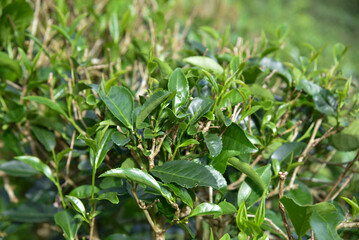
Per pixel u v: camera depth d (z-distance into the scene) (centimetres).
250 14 245
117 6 77
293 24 257
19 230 94
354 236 58
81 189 54
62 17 67
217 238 54
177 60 69
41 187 70
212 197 57
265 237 44
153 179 45
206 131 49
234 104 50
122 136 48
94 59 72
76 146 62
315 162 65
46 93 64
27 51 68
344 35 348
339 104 56
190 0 139
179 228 76
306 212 43
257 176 47
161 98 44
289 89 58
